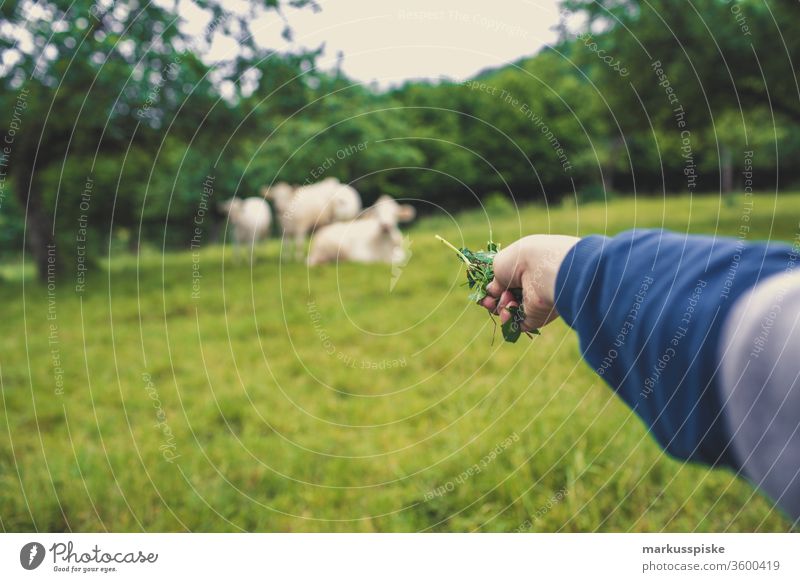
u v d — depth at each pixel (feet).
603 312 2.28
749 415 1.50
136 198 50.06
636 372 2.04
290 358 14.92
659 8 33.91
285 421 11.44
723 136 64.85
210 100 29.96
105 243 62.03
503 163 55.52
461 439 9.95
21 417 11.97
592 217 34.68
